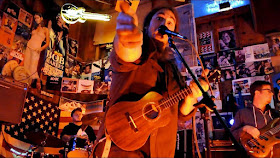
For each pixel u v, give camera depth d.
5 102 3.92
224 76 5.38
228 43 5.63
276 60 5.01
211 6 6.22
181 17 6.11
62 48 6.88
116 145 1.30
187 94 1.47
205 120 1.56
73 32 7.50
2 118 3.84
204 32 5.98
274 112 3.77
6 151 4.84
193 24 5.93
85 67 7.39
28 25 5.96
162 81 1.51
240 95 5.06
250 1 5.20
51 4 6.78
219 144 3.57
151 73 1.43
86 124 5.79
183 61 1.55
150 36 1.65
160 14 1.72
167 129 1.39
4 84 3.94
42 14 6.43
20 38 5.69
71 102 6.55
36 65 5.97
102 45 7.50
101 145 1.38
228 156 3.47
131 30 1.08
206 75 1.55
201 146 4.83
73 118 5.76
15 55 5.49
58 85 6.33
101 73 7.05
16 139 5.14
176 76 1.65
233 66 5.38
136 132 1.31
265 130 3.38
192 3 6.36
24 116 5.43
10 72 5.30
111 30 7.59
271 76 4.94
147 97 1.38
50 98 6.19
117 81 1.41
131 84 1.39
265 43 5.25
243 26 5.64
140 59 1.30
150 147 1.32
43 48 6.23
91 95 6.68
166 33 1.60
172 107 1.46
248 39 5.48
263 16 5.09
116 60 1.28
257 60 5.18
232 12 5.73
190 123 5.14
